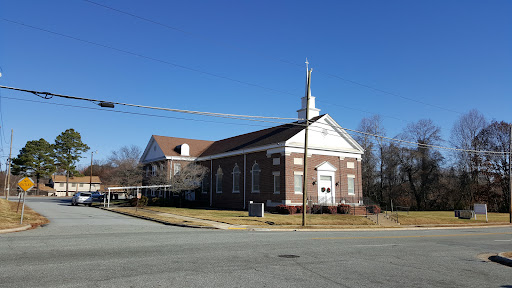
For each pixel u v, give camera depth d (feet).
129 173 172.65
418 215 120.16
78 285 23.76
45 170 300.81
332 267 32.37
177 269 29.32
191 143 174.81
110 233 55.62
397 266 34.27
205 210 117.08
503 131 174.09
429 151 180.86
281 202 111.34
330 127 123.24
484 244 56.70
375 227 88.33
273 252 39.60
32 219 76.13
